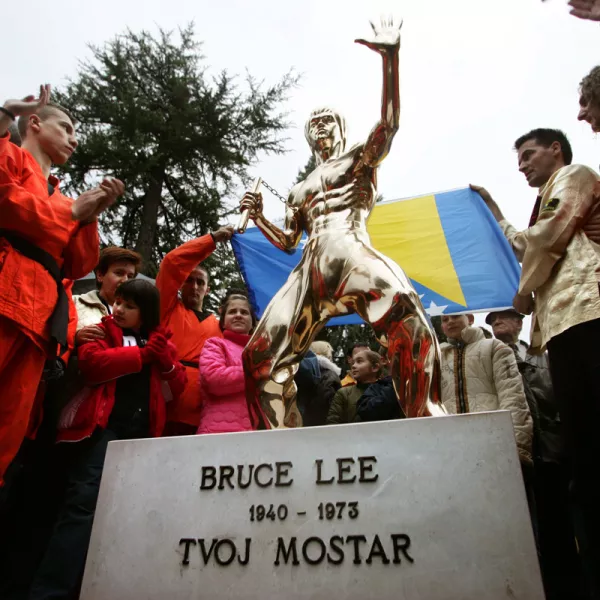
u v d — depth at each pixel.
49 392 3.54
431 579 2.10
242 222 3.79
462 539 2.13
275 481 2.39
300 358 3.47
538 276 2.81
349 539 2.22
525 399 4.15
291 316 3.45
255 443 2.47
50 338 3.10
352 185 3.61
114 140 14.74
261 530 2.31
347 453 2.37
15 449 2.89
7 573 3.36
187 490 2.46
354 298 3.29
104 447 3.26
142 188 15.19
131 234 15.77
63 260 3.47
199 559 2.32
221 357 3.91
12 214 3.09
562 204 2.81
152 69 16.47
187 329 4.45
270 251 5.42
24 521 3.47
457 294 5.00
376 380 4.68
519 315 5.12
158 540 2.39
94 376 3.31
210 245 4.70
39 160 3.65
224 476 2.45
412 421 2.36
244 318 4.20
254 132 16.30
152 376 3.55
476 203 5.32
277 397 3.39
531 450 3.96
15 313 2.92
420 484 2.25
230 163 16.05
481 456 2.24
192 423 3.98
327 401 4.63
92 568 2.41
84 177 14.86
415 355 3.03
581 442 2.61
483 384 4.36
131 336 3.79
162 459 2.54
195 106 15.89
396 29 3.34
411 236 5.35
